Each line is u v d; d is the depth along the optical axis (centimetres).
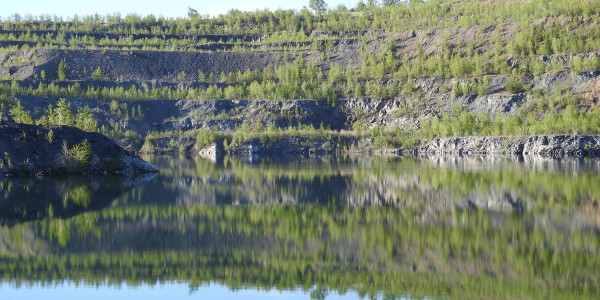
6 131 13475
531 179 12406
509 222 7494
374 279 5266
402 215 8231
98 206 9112
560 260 5647
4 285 5156
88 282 5256
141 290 5050
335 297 4825
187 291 5031
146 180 13212
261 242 6638
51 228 7344
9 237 6838
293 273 5484
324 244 6512
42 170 13288
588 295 4684
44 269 5612
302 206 9219
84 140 14225
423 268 5522
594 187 10719
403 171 15438
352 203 9500
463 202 9256
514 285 4962
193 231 7238
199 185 12212
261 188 11638
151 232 7150
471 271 5394
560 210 8300
